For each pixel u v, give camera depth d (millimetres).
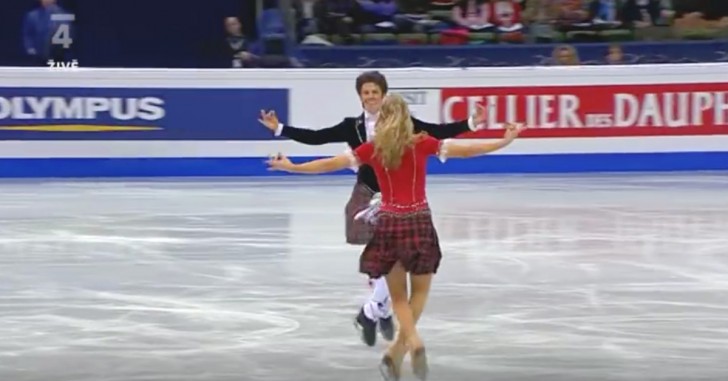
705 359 21266
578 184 46312
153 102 48438
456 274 28953
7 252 32000
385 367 18984
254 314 24812
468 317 24531
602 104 49656
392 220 18906
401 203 18938
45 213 38844
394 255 18844
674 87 49938
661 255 31562
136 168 48594
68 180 47531
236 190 44688
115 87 48250
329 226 36312
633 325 23891
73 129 48156
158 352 21688
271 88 48844
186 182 47156
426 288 19359
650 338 22797
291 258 31094
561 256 31344
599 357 21344
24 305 25719
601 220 37406
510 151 49531
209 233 35031
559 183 46625
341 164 19234
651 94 49844
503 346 22141
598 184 46312
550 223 36812
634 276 28797
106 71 48062
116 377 19984
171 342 22453
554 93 49438
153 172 48688
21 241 33719
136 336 22938
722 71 49938
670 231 35406
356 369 20531
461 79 49094
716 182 46781
